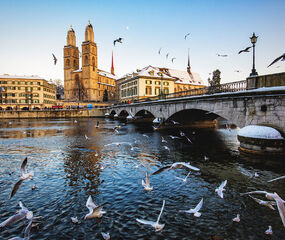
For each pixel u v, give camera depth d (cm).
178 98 3073
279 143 1470
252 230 719
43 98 10306
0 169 1378
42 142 2442
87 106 10112
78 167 1410
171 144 2294
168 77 8100
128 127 4331
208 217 796
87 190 1032
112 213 814
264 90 1595
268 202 627
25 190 1032
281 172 1276
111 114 8712
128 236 675
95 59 13162
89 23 12775
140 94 7419
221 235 690
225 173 1291
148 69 8075
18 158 1673
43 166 1440
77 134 3189
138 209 848
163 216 797
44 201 916
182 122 4056
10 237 664
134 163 1512
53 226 728
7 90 9625
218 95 2133
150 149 2022
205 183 1130
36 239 656
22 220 763
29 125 4916
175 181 1157
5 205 883
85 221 757
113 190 1031
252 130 1631
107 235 652
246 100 1791
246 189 1052
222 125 5038
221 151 1916
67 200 924
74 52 13525
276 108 1534
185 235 688
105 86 14462
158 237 674
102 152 1883
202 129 3953
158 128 3709
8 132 3475
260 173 1273
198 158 1667
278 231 712
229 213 827
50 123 5616
